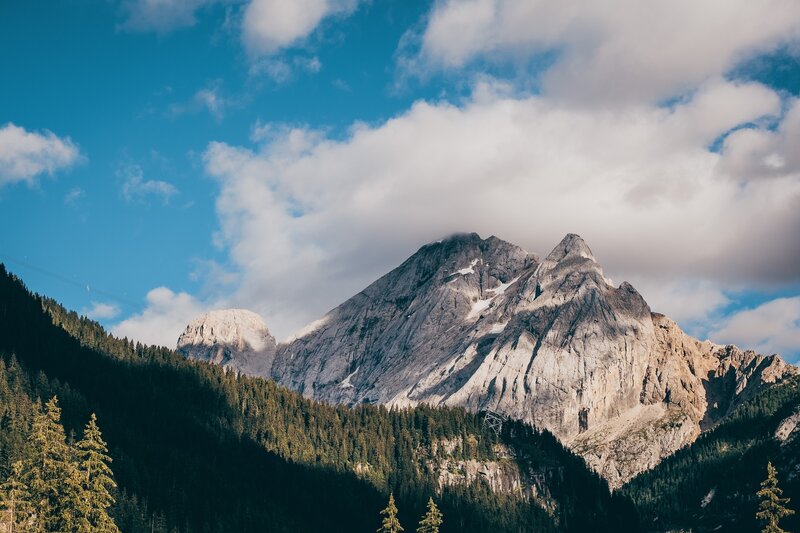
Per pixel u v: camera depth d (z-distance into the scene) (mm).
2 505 92938
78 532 92688
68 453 96938
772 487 115938
